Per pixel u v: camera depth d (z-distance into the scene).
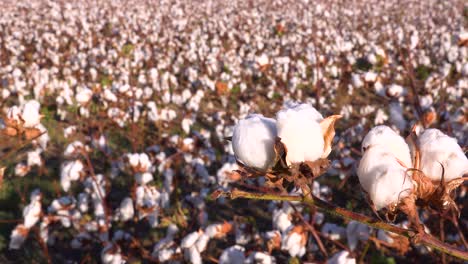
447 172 0.98
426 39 12.73
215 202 4.96
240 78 9.99
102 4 26.58
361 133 5.48
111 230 4.14
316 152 1.03
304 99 8.11
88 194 4.04
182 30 17.70
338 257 2.44
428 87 6.53
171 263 3.04
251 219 4.30
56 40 14.44
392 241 2.60
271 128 1.08
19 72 9.79
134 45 14.03
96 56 12.48
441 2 27.25
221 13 23.31
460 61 7.88
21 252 4.28
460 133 3.46
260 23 19.92
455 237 3.34
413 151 1.03
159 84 9.45
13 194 5.13
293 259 2.78
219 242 3.77
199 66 11.49
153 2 28.03
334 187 5.17
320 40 13.03
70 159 4.42
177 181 4.59
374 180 0.99
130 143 5.92
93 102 6.69
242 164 1.10
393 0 29.16
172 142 5.13
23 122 2.38
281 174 1.06
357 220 1.06
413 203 0.97
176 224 3.77
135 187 4.11
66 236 4.39
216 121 7.51
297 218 3.04
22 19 20.91
